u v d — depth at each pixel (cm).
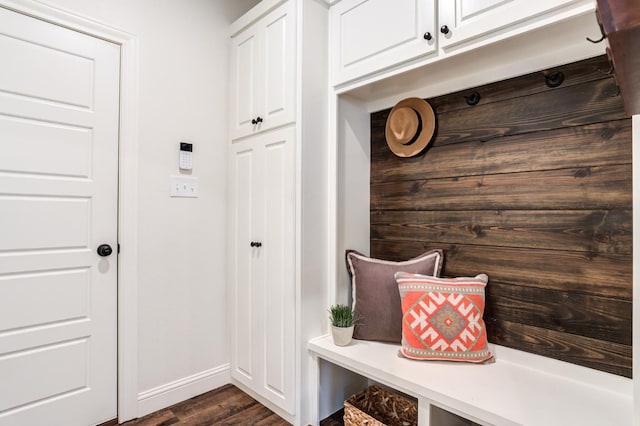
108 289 179
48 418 162
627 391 125
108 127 180
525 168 152
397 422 174
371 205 209
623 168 128
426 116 182
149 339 192
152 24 194
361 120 205
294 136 181
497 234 160
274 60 193
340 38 185
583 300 136
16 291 154
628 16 38
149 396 190
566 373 138
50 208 163
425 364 150
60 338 165
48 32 163
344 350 166
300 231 178
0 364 150
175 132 203
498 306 159
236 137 220
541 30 124
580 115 138
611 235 130
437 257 173
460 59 148
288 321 182
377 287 176
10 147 154
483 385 132
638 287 104
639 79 54
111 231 181
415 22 153
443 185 178
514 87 155
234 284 220
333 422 180
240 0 235
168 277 199
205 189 216
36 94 160
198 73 213
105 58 179
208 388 214
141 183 189
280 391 186
